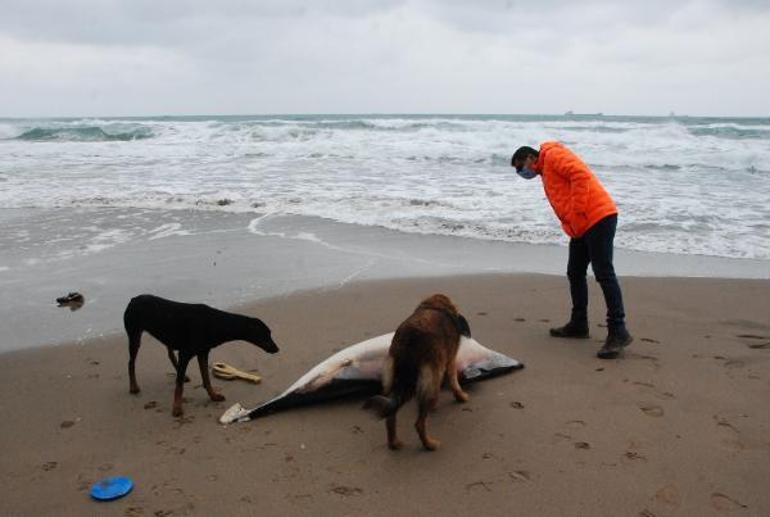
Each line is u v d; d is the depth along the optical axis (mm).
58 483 3736
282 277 8227
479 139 25000
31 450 4109
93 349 5859
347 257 9203
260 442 4191
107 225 11281
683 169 17766
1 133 31797
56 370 5395
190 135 29703
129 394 4922
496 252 9492
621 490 3580
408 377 3963
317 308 7008
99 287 7777
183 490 3650
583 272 5930
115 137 31031
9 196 13898
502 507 3457
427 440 4039
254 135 27641
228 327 4586
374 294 7512
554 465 3857
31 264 8812
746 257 9094
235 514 3428
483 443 4148
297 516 3402
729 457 3891
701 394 4773
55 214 12211
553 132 27109
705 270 8484
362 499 3553
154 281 8031
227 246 9812
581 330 6051
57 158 21609
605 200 5527
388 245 9891
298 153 21875
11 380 5211
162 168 18688
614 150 21641
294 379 5188
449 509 3447
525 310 6938
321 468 3873
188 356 4523
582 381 5062
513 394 4867
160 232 10773
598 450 4016
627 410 4547
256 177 16578
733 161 18062
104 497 3543
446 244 9953
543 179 5898
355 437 4254
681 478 3682
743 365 5309
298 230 10883
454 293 7551
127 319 4711
